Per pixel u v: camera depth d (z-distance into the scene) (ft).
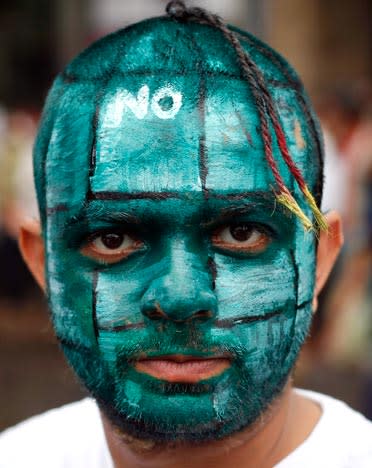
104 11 20.40
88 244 4.51
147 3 19.36
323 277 5.08
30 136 15.29
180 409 4.33
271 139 4.41
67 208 4.55
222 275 4.35
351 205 11.59
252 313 4.40
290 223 4.48
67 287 4.60
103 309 4.44
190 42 4.58
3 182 15.11
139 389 4.38
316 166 4.83
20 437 5.92
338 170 12.54
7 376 15.07
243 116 4.39
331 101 13.19
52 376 15.14
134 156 4.34
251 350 4.40
